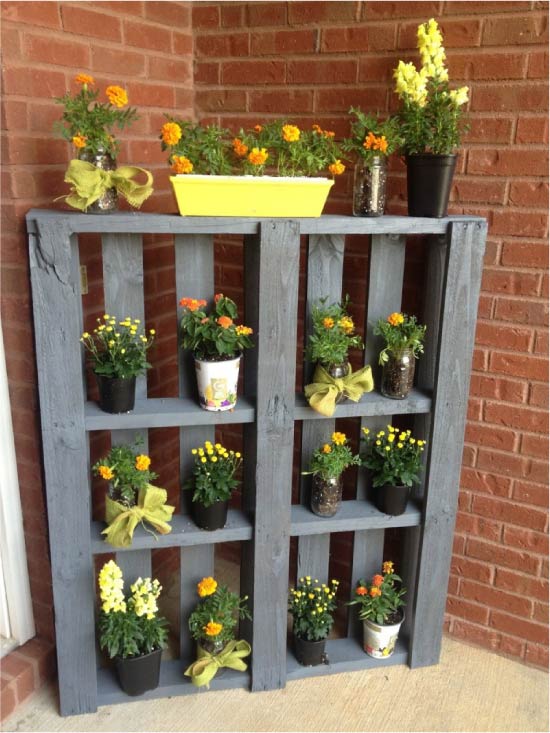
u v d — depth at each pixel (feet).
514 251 5.90
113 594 5.71
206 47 6.75
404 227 5.45
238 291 7.29
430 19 5.67
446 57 5.78
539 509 6.38
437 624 6.61
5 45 4.95
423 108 5.49
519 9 5.40
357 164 5.60
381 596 6.52
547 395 6.06
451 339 5.74
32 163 5.34
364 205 5.56
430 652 6.70
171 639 6.99
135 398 5.86
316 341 5.77
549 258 5.77
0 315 5.59
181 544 5.85
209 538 5.90
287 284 5.32
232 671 6.45
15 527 6.11
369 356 6.24
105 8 5.75
